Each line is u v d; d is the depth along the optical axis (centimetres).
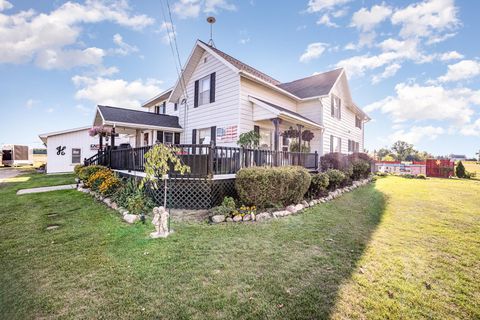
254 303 232
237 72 922
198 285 262
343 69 1425
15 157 3152
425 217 556
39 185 1111
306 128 1245
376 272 293
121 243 382
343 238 412
